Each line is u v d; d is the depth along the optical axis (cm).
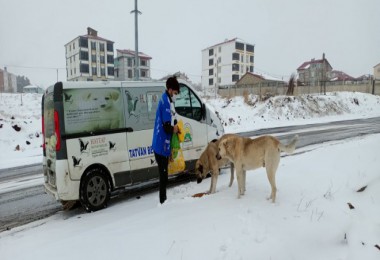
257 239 383
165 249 367
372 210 458
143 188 732
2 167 1142
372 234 401
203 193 609
